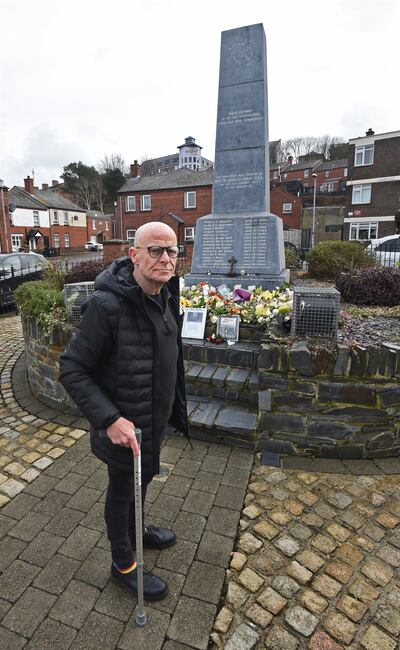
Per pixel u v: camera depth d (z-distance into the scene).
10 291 9.68
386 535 2.21
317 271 9.66
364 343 3.21
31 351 4.16
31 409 3.90
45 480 2.71
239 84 5.63
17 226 36.53
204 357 3.80
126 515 1.77
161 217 30.28
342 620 1.72
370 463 2.88
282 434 2.97
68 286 3.81
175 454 3.00
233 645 1.61
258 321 3.84
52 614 1.74
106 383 1.62
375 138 26.39
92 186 63.44
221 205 5.92
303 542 2.15
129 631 1.67
